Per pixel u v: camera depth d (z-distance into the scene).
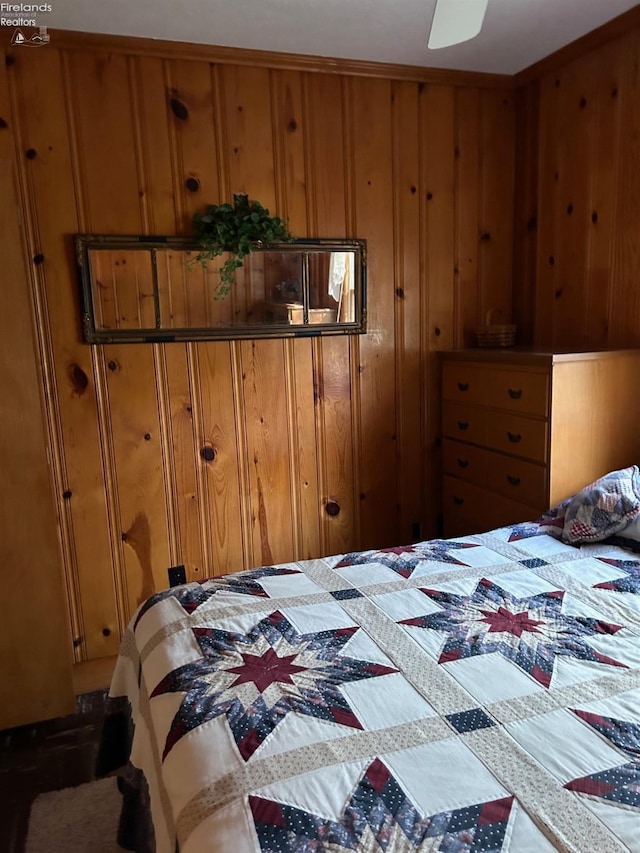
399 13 2.30
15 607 2.30
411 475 3.17
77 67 2.43
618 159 2.59
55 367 2.53
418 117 2.94
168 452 2.73
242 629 1.57
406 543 3.21
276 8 2.24
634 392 2.53
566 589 1.76
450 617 1.60
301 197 2.79
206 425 2.77
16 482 2.25
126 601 2.74
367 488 3.10
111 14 2.24
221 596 1.76
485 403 2.78
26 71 2.37
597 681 1.33
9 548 2.27
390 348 3.04
